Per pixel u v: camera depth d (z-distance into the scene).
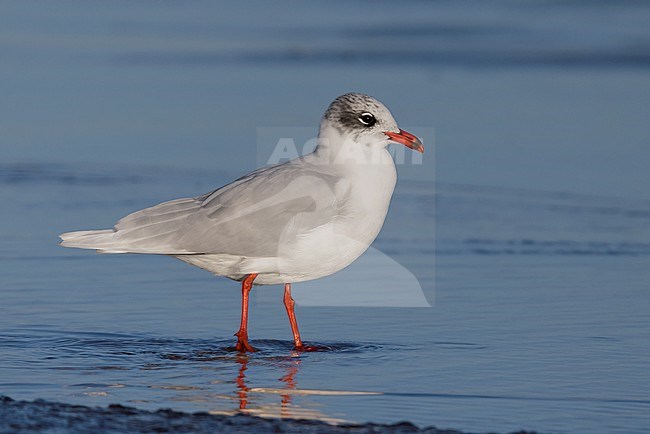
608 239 17.12
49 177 20.78
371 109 12.22
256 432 8.91
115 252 12.20
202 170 21.44
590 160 22.00
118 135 24.19
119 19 44.34
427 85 29.34
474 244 16.86
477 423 9.33
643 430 9.16
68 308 13.37
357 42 37.53
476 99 27.44
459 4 47.06
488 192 20.20
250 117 25.70
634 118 25.20
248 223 11.91
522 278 14.95
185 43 37.81
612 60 32.94
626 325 12.63
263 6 48.62
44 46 36.53
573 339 12.08
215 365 11.27
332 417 9.46
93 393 10.19
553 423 9.34
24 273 15.01
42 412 9.34
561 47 35.50
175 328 12.67
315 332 12.66
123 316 13.09
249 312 13.48
